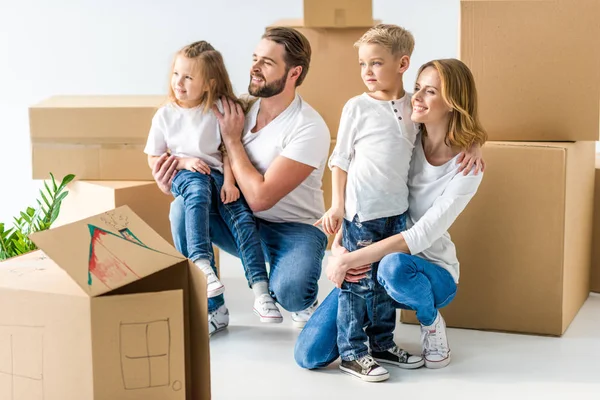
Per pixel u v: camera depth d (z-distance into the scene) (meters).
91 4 5.80
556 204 3.08
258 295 3.01
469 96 2.77
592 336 3.17
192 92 3.10
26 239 3.03
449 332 3.22
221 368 2.88
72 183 3.68
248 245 3.08
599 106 3.14
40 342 2.05
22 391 2.09
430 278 2.79
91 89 5.80
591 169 3.54
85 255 2.08
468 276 3.21
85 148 3.67
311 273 3.08
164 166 3.14
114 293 2.13
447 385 2.73
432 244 2.85
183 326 2.11
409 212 2.91
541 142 3.19
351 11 3.89
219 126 3.15
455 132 2.77
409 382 2.76
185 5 5.73
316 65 4.02
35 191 5.05
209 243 3.06
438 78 2.72
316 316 2.92
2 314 2.08
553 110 3.18
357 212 2.81
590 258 3.66
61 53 5.82
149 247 2.19
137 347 2.04
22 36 5.85
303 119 3.12
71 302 2.01
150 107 3.62
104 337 2.01
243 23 5.70
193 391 2.25
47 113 3.67
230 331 3.25
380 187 2.79
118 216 2.24
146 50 5.75
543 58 3.15
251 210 3.15
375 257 2.74
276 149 3.14
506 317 3.20
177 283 2.22
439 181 2.81
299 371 2.86
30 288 2.05
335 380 2.78
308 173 3.12
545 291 3.14
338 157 2.85
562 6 3.11
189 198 3.04
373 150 2.80
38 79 5.83
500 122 3.23
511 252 3.15
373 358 2.90
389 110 2.81
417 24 5.56
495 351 3.02
